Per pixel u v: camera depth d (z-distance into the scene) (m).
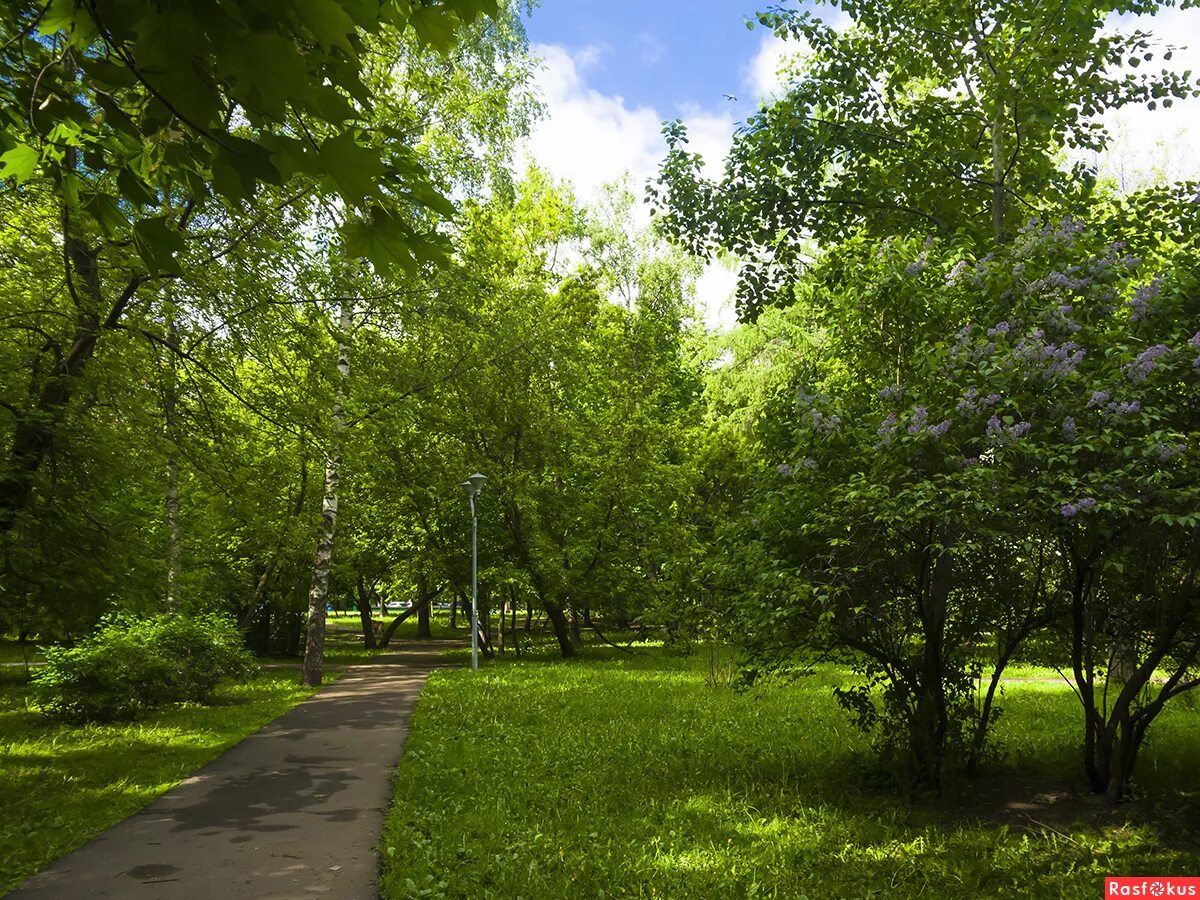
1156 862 5.05
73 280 9.59
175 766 8.46
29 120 2.14
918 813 6.36
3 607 8.87
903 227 9.71
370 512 25.80
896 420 6.36
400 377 15.30
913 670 6.88
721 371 23.48
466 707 12.52
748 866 5.27
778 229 9.92
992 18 8.62
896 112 9.57
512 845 5.70
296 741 9.98
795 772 7.74
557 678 16.78
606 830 6.08
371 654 27.05
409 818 6.34
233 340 11.16
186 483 15.32
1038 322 6.27
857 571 6.55
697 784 7.41
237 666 14.20
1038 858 5.25
